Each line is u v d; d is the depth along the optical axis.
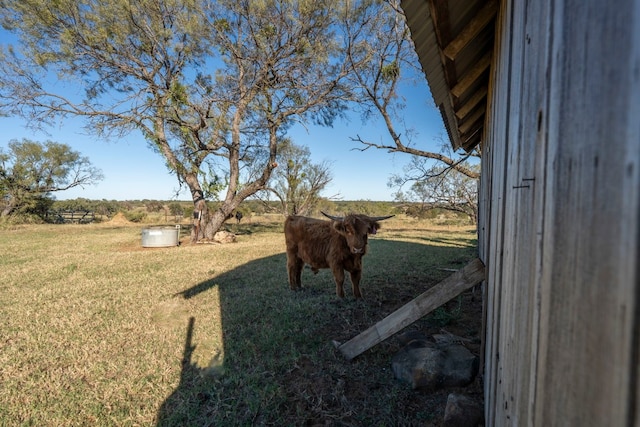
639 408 0.36
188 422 2.46
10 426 2.44
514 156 1.16
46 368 3.25
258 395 2.71
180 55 13.84
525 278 0.90
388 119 11.66
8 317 4.64
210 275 7.28
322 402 2.62
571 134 0.57
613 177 0.43
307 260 5.70
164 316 4.74
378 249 10.84
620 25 0.41
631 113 0.38
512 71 1.28
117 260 9.38
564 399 0.58
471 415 2.23
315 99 14.52
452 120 3.69
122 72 13.90
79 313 4.77
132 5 12.37
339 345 3.46
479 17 1.88
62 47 11.71
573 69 0.57
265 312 4.68
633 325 0.37
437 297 2.90
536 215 0.79
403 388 2.74
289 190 21.69
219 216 15.89
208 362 3.34
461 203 17.58
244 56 14.32
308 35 13.37
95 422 2.50
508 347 1.18
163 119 13.70
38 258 9.87
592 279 0.48
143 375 3.10
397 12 10.70
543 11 0.77
